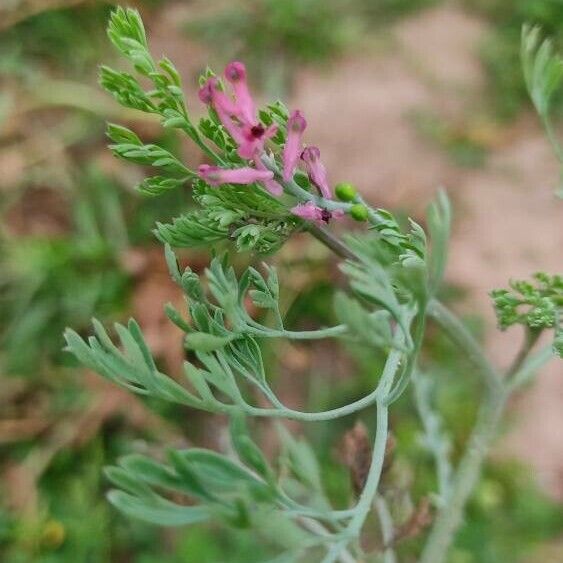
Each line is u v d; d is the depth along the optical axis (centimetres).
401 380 9
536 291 10
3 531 22
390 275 8
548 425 24
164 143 27
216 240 9
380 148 29
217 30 31
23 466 24
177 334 24
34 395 24
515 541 22
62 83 29
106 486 23
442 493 15
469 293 26
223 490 8
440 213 10
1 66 29
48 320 25
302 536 7
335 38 31
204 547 21
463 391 24
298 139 9
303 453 14
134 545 22
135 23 9
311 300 25
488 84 30
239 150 8
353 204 9
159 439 24
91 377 24
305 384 24
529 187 28
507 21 31
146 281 25
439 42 31
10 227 27
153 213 27
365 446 13
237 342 9
